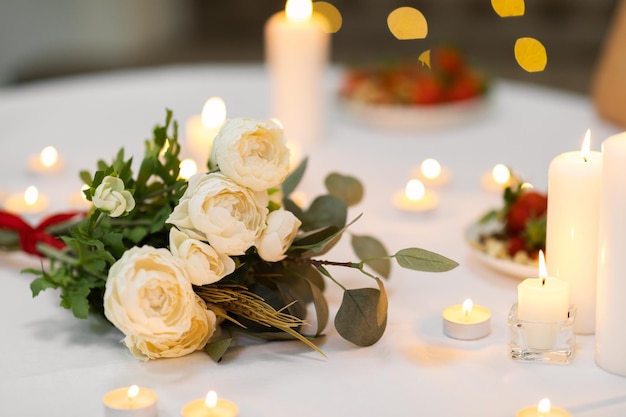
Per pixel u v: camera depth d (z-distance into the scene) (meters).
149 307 1.05
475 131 1.90
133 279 1.04
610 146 1.02
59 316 1.20
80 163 1.73
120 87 2.20
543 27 4.16
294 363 1.09
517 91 2.19
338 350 1.11
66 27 4.23
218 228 1.06
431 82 1.95
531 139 1.82
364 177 1.66
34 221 1.47
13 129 1.93
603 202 1.03
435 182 1.60
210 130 1.61
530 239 1.27
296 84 1.80
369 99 1.96
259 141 1.10
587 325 1.12
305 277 1.16
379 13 4.34
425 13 4.29
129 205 1.11
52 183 1.64
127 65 3.79
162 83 2.22
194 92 2.17
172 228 1.07
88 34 4.32
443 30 4.26
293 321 1.12
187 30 4.70
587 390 1.03
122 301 1.04
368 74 2.08
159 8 4.60
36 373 1.08
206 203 1.06
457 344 1.12
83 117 2.01
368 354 1.10
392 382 1.05
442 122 1.92
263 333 1.12
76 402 1.04
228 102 2.09
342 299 1.18
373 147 1.81
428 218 1.47
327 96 2.16
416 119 1.91
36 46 4.15
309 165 1.72
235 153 1.08
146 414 0.99
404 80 2.01
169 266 1.05
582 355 1.09
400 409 1.01
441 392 1.04
